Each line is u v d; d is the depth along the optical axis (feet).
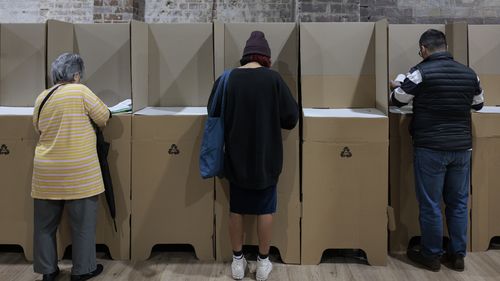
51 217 6.25
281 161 6.12
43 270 6.28
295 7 10.78
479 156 7.36
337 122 6.81
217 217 7.11
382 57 7.11
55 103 6.01
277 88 5.99
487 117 7.29
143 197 7.09
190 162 7.04
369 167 6.84
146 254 7.18
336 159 6.87
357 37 7.57
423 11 11.36
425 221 6.75
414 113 6.74
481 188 7.41
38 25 7.60
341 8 9.73
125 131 6.99
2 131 6.91
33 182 6.16
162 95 7.88
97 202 6.47
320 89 7.57
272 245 7.08
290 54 7.62
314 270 6.86
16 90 7.66
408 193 7.44
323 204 6.95
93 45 7.80
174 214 7.13
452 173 6.68
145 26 7.66
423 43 6.64
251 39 6.33
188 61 7.87
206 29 7.86
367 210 6.91
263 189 6.11
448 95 6.39
